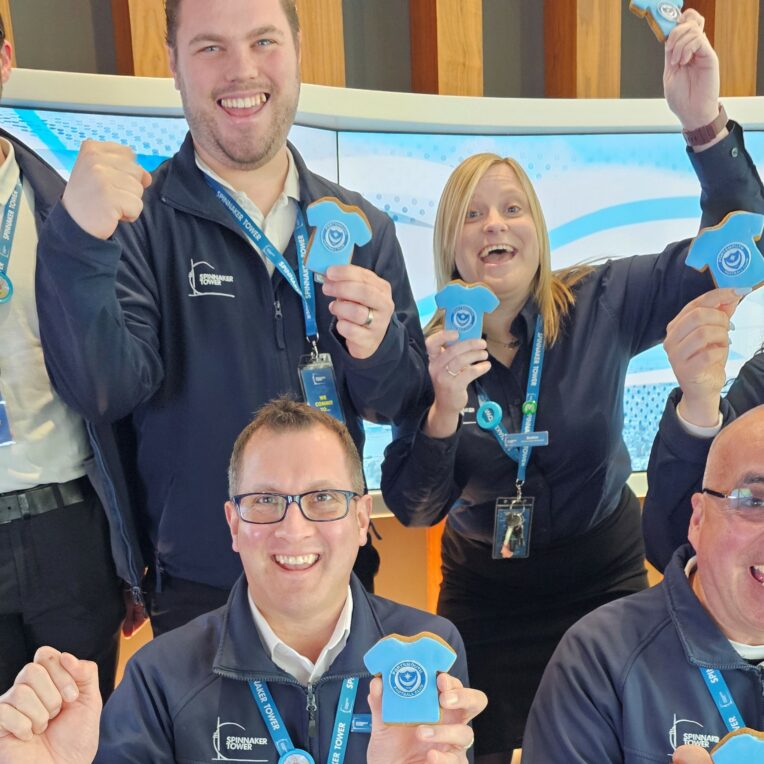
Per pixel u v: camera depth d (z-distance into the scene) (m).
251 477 1.41
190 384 1.85
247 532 1.39
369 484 3.10
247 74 1.75
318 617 1.42
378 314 1.72
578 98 3.07
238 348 1.86
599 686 1.41
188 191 1.87
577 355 2.13
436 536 3.28
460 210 2.11
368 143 2.93
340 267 1.66
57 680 1.13
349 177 2.93
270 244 1.91
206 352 1.85
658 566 1.86
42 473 1.80
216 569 1.88
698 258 1.63
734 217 1.60
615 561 2.28
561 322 2.16
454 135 3.02
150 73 2.62
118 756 1.34
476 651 2.31
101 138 2.53
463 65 3.00
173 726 1.37
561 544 2.21
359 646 1.43
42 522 1.81
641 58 3.44
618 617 1.49
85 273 1.56
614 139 3.14
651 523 1.83
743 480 1.35
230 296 1.87
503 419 2.13
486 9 3.25
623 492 2.33
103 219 1.53
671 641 1.42
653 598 1.50
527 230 2.08
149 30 2.60
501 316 2.16
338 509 1.41
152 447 1.87
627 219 3.22
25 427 1.79
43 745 1.12
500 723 2.29
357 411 1.98
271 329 1.89
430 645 1.19
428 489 2.01
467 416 2.14
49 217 1.57
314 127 2.84
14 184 1.81
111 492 1.86
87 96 2.39
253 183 1.92
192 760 1.36
